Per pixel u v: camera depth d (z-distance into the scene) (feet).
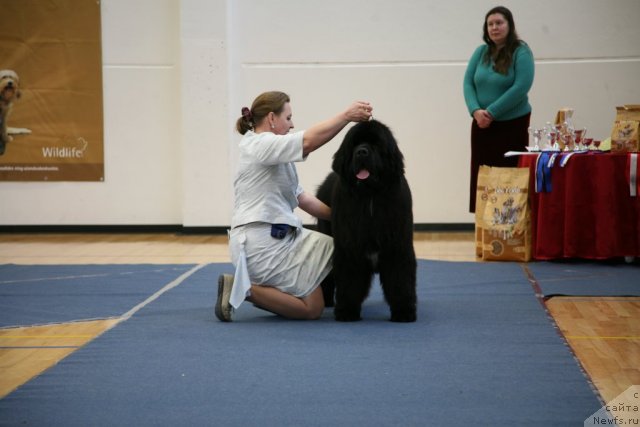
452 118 32.99
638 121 23.77
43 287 20.47
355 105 14.97
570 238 23.76
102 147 34.04
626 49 31.91
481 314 16.52
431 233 32.91
